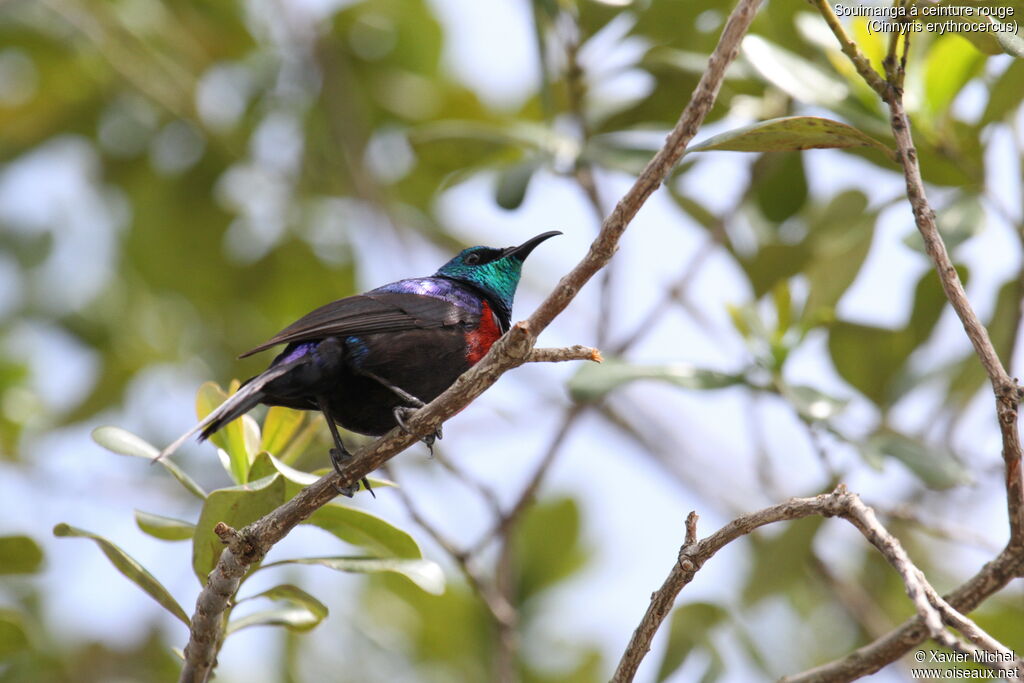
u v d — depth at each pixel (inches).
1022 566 275.7
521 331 260.8
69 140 635.5
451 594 497.7
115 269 637.9
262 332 621.9
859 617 453.7
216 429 286.7
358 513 294.4
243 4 610.9
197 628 272.5
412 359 344.5
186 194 612.1
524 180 411.2
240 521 280.5
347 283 619.5
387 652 490.0
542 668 480.4
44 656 514.3
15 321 620.1
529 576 493.4
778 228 477.7
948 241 357.7
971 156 386.9
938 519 460.4
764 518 253.3
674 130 247.6
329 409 343.6
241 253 617.3
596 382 383.6
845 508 246.5
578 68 446.6
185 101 608.7
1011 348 398.0
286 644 479.5
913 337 428.1
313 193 626.8
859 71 276.5
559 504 498.9
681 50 454.6
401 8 598.9
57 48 616.1
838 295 410.3
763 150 296.5
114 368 593.0
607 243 254.8
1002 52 285.9
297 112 613.6
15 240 621.9
